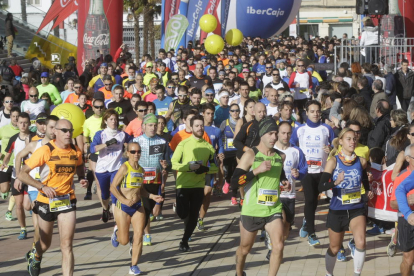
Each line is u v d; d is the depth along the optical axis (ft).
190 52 151.43
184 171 52.65
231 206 70.03
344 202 42.50
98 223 64.13
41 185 42.37
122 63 138.62
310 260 50.37
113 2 139.95
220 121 74.13
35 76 106.93
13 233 60.85
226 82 90.07
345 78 99.50
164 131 71.31
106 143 58.49
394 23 129.08
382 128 60.08
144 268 49.06
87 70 120.47
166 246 55.31
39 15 202.80
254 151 41.14
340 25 351.67
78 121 63.26
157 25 289.12
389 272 46.85
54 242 57.00
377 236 57.00
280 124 48.57
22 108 80.64
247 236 41.37
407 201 37.99
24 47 190.70
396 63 111.14
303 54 124.47
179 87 75.10
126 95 86.28
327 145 55.21
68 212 43.11
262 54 139.85
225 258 51.49
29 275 47.62
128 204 46.16
